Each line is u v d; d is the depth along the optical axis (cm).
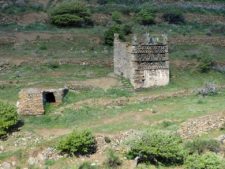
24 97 6981
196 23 12581
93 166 5719
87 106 7244
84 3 12469
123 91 7856
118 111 7138
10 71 8900
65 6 11519
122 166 5775
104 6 12900
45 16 11988
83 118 6919
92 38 10500
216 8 13925
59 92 7375
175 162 5872
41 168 5759
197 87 8300
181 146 5950
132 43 8050
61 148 5922
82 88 7875
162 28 11662
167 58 8281
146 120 6738
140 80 8050
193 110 7000
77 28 11338
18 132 6450
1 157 5919
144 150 5806
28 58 9338
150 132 6009
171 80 8606
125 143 6056
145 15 12019
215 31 11906
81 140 5919
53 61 9175
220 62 9700
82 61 9250
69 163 5847
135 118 6838
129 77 8181
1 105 6588
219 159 5678
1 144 6244
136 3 13725
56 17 11369
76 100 7494
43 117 6925
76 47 10169
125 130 6372
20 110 6956
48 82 8144
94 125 6656
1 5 12431
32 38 10400
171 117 6788
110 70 9125
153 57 8162
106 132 6356
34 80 8312
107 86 8088
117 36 8825
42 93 7100
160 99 7656
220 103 7362
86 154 5978
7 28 11100
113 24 11481
